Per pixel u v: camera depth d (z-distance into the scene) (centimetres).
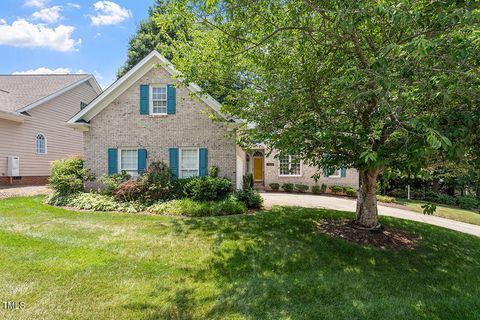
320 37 543
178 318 327
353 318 341
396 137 482
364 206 745
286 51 604
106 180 1097
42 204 980
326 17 479
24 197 1102
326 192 1786
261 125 637
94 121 1201
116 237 621
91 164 1200
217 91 801
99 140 1200
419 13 330
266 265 497
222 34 592
